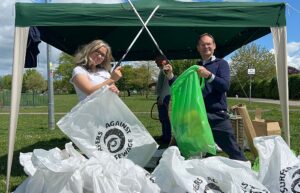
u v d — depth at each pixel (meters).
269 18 5.13
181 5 5.09
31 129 13.10
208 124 4.42
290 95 33.84
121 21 4.94
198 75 4.55
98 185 3.43
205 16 5.04
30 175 3.90
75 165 3.52
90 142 4.08
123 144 4.18
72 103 36.09
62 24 4.87
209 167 3.59
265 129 6.31
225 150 4.88
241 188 3.43
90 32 8.57
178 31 8.55
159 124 13.84
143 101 35.06
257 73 39.84
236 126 7.04
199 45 4.90
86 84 4.25
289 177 3.60
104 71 4.57
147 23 4.94
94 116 4.11
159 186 3.62
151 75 45.25
